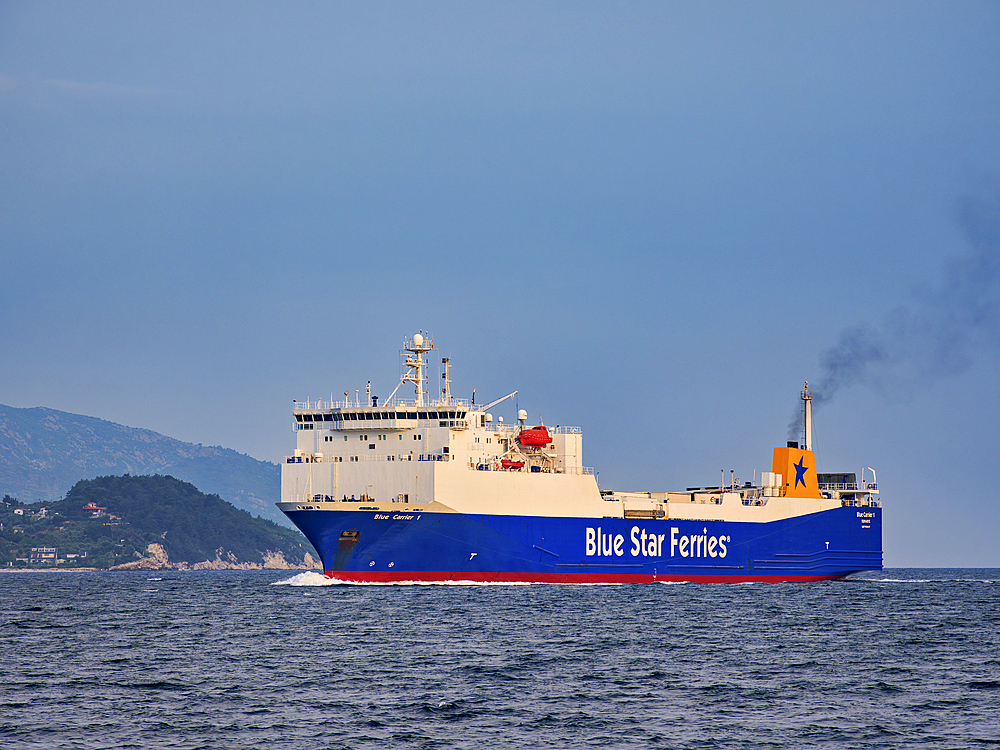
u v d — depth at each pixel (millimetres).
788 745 188875
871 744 190125
